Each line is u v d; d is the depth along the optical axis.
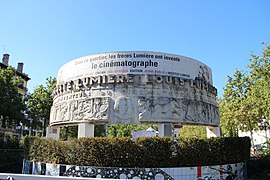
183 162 14.21
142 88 18.42
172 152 14.13
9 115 35.06
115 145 13.94
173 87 18.86
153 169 13.64
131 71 18.84
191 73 20.33
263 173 18.86
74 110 19.17
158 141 14.05
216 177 15.00
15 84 37.50
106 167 13.77
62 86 20.95
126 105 18.05
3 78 35.22
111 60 19.25
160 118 17.91
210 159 15.08
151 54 19.30
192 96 19.53
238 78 40.44
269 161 20.41
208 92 21.36
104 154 13.91
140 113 17.86
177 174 13.87
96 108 18.28
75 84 19.72
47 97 44.41
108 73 19.00
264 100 24.80
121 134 60.25
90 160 14.04
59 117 20.33
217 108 22.62
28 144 17.66
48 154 15.62
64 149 14.98
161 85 18.64
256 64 29.61
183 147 14.40
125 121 17.84
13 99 35.94
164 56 19.52
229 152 16.08
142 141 13.96
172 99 18.48
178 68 19.72
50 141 15.85
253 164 20.00
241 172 16.83
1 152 28.12
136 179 13.48
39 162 16.06
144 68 18.94
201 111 19.80
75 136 46.22
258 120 34.44
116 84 18.55
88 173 13.90
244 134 53.47
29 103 44.28
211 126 21.52
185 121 18.55
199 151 14.75
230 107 37.38
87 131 18.48
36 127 45.53
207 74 22.14
